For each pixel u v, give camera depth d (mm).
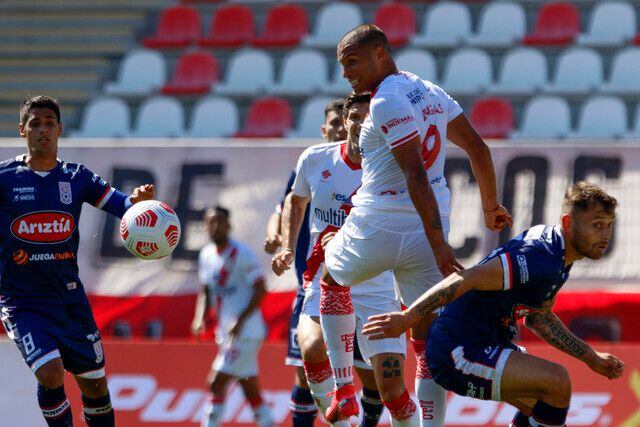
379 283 21766
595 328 33000
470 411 29656
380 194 17609
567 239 16703
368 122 17578
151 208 20922
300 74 58156
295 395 25422
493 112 53281
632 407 29234
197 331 33500
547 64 57406
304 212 24094
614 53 57594
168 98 56469
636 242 33312
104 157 35875
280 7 61906
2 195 20859
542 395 16531
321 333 22156
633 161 33875
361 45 17562
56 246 20938
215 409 31156
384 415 29500
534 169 34156
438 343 17266
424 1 61812
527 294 16719
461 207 34000
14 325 20781
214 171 35500
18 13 63250
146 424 31672
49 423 20812
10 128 57531
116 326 34906
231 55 60750
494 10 60062
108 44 61938
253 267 32906
